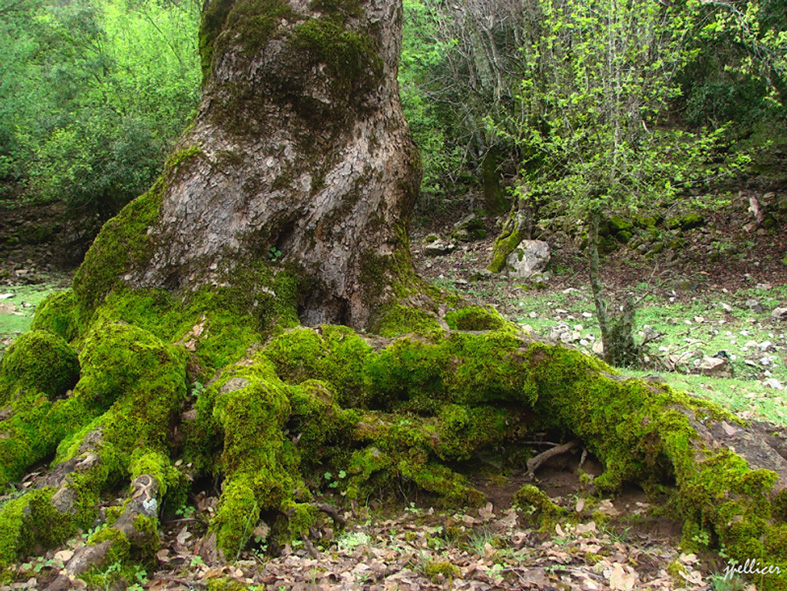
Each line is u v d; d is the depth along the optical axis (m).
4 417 3.64
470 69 15.96
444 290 5.34
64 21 17.67
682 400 3.58
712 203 10.45
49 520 2.85
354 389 4.06
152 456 3.26
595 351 8.45
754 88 13.88
